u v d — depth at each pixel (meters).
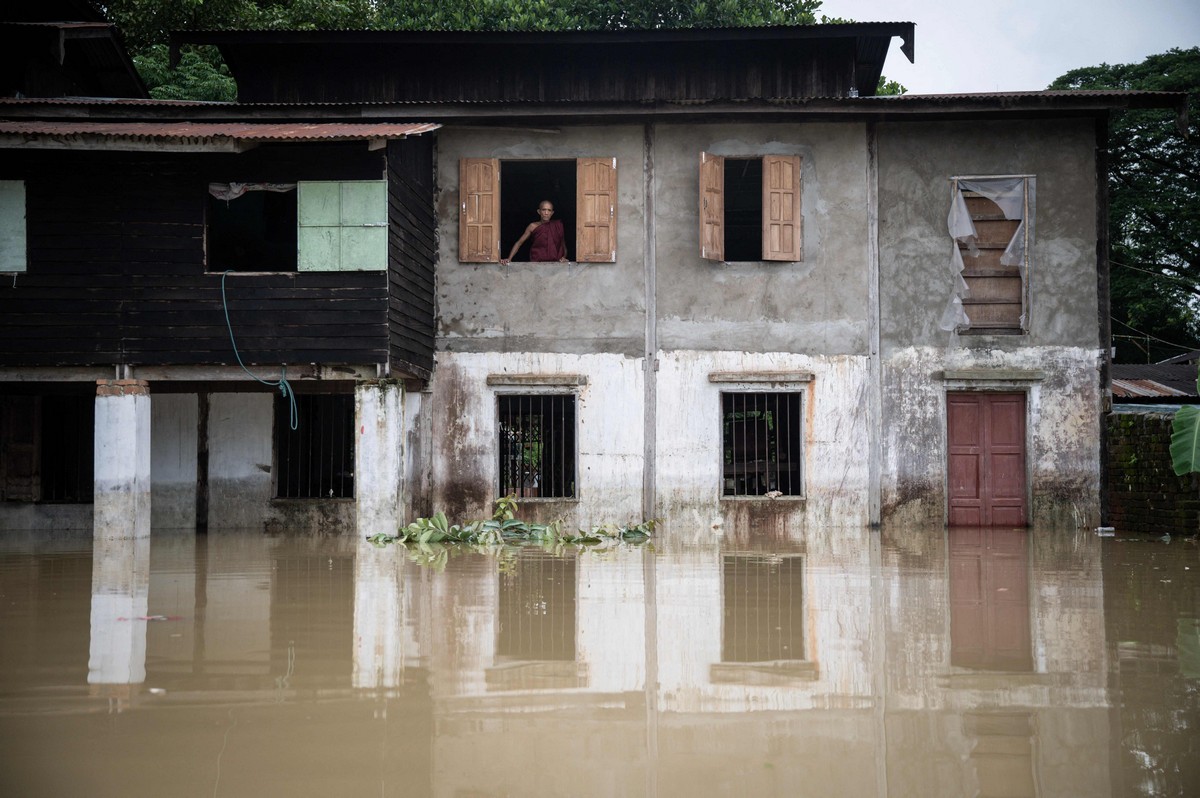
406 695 4.57
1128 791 3.40
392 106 14.84
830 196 15.72
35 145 12.35
